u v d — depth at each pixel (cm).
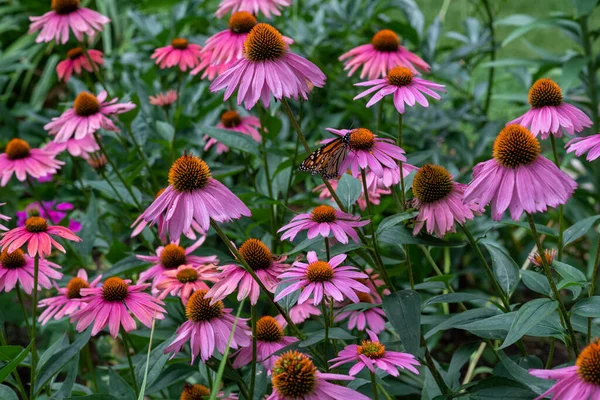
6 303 208
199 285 167
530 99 161
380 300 178
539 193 145
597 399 136
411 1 285
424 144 244
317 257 161
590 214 232
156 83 277
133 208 218
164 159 223
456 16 448
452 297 158
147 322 161
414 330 151
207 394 164
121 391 159
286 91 155
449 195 155
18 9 407
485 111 261
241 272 153
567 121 158
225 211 149
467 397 163
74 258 198
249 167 214
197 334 153
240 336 154
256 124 215
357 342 173
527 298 241
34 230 165
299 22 279
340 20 284
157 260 177
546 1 468
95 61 224
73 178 251
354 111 231
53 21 208
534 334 154
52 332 210
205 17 287
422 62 196
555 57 240
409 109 255
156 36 276
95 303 162
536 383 150
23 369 213
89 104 191
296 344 156
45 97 372
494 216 146
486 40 260
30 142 275
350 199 165
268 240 195
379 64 194
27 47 393
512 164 146
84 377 199
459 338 231
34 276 165
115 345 209
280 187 200
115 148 228
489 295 235
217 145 209
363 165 154
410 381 189
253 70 156
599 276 219
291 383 141
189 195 149
